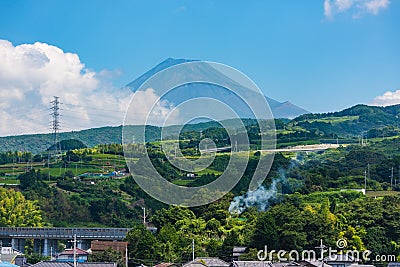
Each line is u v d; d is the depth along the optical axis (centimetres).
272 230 9144
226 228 10956
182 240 10000
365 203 10906
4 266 6950
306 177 14862
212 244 9881
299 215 9506
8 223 14638
